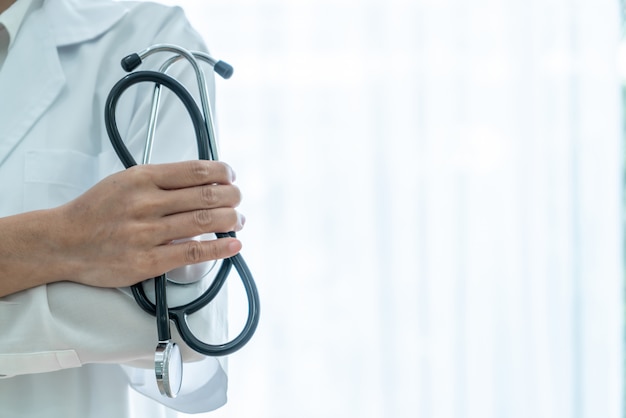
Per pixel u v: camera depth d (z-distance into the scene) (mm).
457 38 1996
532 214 2008
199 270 699
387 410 1979
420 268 1987
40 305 663
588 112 2020
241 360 1962
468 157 1999
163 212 647
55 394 773
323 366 1973
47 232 661
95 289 674
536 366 2010
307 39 1983
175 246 646
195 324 687
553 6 2016
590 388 2016
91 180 809
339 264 1978
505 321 2004
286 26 1983
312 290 1972
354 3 1984
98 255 657
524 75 2008
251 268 1966
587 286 2020
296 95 1984
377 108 1982
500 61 2004
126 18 883
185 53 711
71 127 804
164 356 623
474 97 2002
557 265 2012
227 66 736
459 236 1994
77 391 787
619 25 2035
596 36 2020
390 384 1979
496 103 2004
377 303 1979
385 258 1979
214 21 1980
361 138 1982
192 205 649
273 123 1981
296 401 1965
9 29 833
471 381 1998
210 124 706
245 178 1975
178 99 801
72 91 826
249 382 1960
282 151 1979
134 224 643
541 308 2014
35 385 768
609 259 2021
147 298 671
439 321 1992
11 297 673
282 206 1974
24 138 787
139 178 646
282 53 1982
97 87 841
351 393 1975
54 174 778
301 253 1975
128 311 675
